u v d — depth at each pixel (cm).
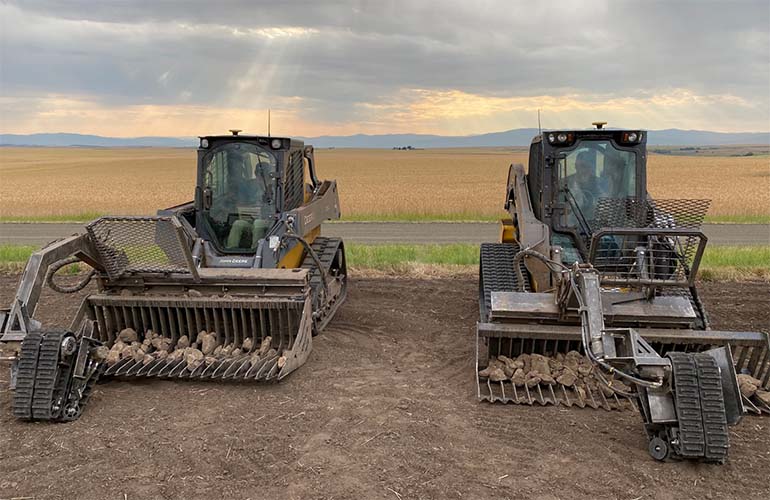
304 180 1003
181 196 4003
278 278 742
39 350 585
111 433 565
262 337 747
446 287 1193
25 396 576
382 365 759
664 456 505
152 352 735
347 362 766
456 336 888
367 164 9031
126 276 756
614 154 814
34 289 629
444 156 13150
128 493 464
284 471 494
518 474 490
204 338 736
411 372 735
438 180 5456
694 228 620
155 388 677
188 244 762
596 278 576
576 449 532
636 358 511
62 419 585
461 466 502
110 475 490
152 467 502
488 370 673
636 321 666
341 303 1046
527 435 560
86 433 565
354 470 495
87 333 625
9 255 1512
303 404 630
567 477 486
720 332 645
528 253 689
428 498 456
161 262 737
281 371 678
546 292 743
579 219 816
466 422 587
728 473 491
